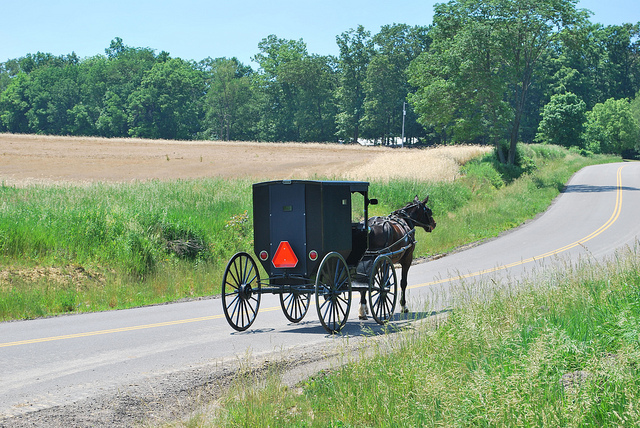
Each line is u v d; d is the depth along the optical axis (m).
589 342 7.26
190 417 5.90
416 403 5.46
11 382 7.29
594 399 5.21
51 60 196.62
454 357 7.01
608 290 9.78
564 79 122.75
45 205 21.72
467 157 56.53
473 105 54.84
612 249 22.53
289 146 90.19
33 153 69.31
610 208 37.41
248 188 30.23
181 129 141.75
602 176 59.84
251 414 5.79
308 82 131.88
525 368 5.74
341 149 87.06
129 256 18.17
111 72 156.38
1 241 17.42
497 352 6.88
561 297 9.87
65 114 152.12
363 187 11.60
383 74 118.00
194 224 21.70
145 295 16.03
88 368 7.96
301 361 8.23
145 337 10.04
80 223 19.66
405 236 12.37
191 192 27.80
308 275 10.51
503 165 52.72
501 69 53.47
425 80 59.03
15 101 153.25
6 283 15.17
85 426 5.88
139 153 74.88
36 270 16.53
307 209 10.51
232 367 7.89
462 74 52.47
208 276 18.25
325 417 5.85
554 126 103.50
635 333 7.20
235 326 10.21
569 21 50.91
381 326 10.89
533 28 51.88
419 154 59.97
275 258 10.73
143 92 137.38
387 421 5.52
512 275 17.12
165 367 7.98
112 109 138.25
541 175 54.22
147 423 5.96
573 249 23.25
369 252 11.75
